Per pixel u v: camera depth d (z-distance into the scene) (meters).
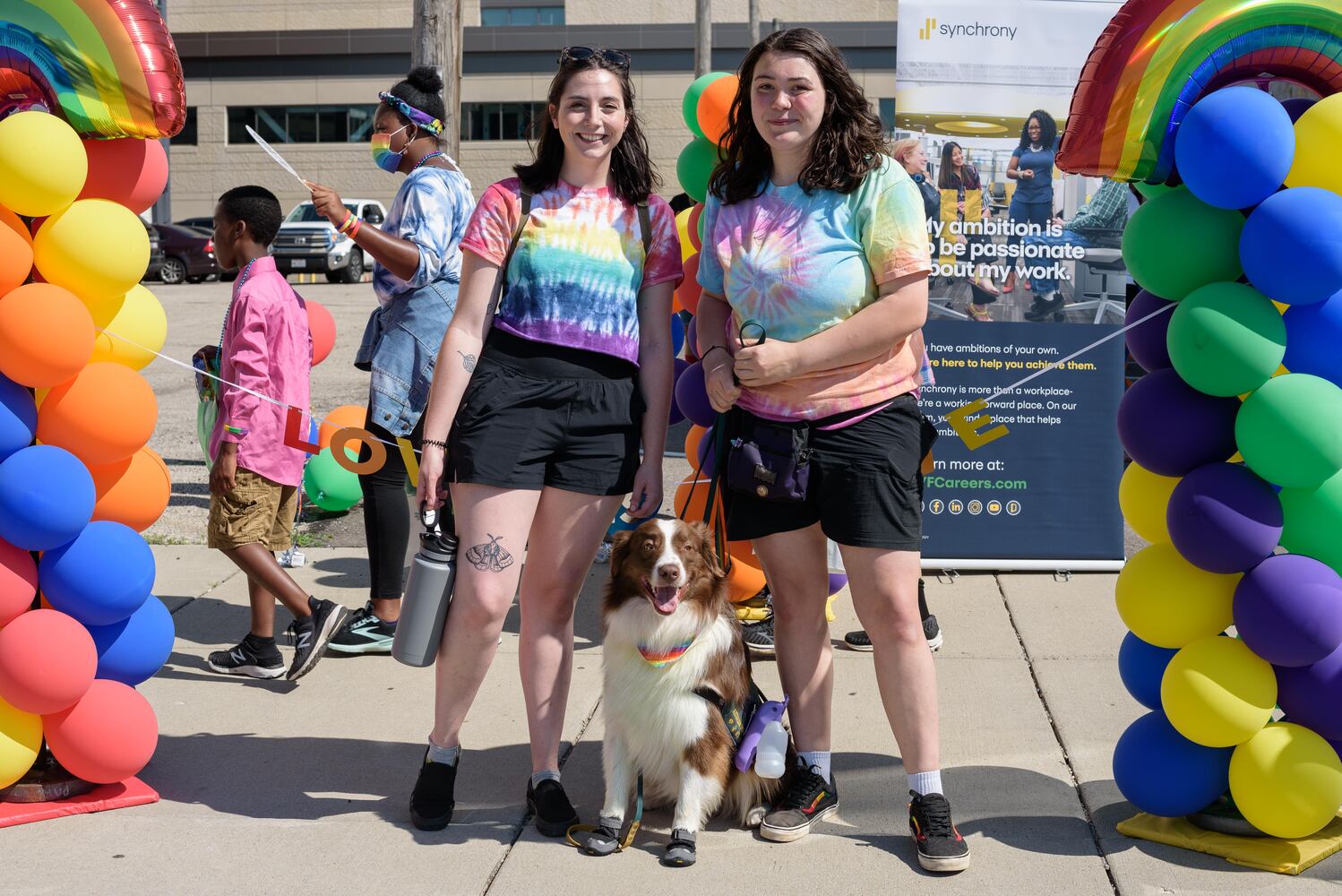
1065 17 6.34
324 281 29.89
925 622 5.39
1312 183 3.37
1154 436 3.47
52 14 3.57
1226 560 3.34
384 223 5.39
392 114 5.43
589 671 5.24
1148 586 3.53
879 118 3.53
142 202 3.96
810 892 3.36
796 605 3.77
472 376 3.65
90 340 3.60
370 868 3.51
